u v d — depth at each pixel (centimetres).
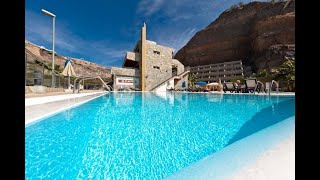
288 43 5266
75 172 223
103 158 262
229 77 5997
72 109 676
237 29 7100
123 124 468
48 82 1505
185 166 233
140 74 3319
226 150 253
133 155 272
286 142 256
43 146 305
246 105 802
